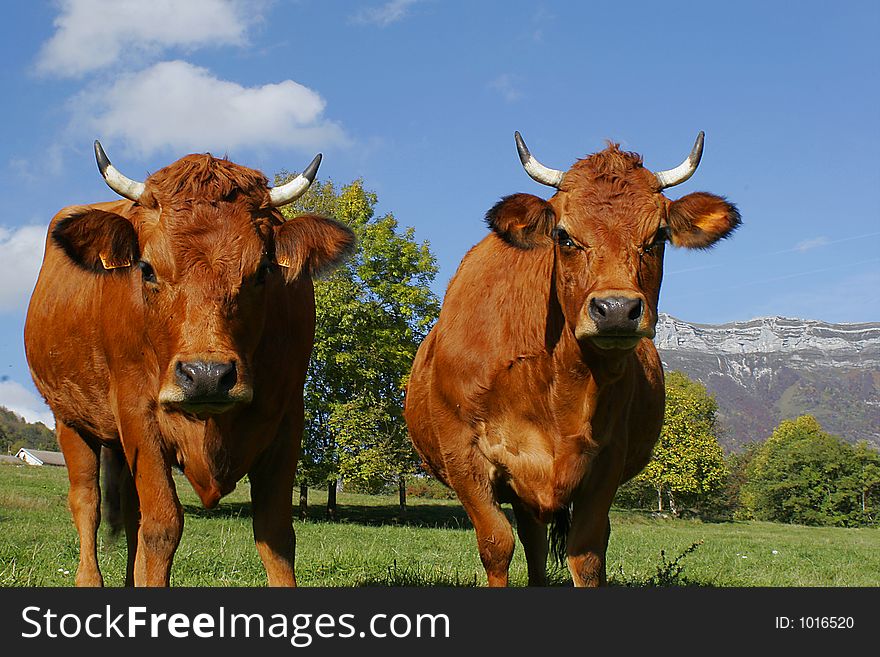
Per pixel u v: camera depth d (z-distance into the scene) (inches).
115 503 322.0
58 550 479.5
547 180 252.8
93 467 316.2
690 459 2156.7
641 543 908.6
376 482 1289.4
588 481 256.2
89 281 285.0
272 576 253.4
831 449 3506.4
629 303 208.1
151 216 228.8
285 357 249.8
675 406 2209.6
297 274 232.7
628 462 321.7
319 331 1245.1
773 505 3555.6
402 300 1277.1
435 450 319.6
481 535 269.4
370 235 1307.8
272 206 240.7
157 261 217.0
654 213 229.8
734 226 240.1
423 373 321.1
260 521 256.5
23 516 719.7
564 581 363.6
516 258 271.0
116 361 250.1
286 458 258.5
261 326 227.9
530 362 255.0
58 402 314.3
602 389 243.3
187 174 225.8
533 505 263.1
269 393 244.2
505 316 264.2
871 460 3481.8
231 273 215.8
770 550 898.1
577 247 229.6
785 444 3710.6
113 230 226.5
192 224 218.1
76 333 289.4
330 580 399.5
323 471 1248.8
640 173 237.6
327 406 1245.1
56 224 221.8
